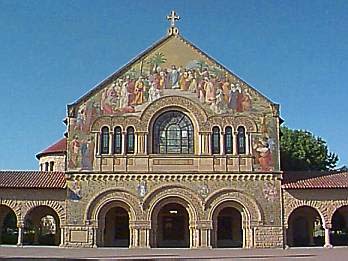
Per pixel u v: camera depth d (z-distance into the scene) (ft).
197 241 188.03
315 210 204.54
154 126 196.34
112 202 190.29
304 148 297.74
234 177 191.93
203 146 194.39
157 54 200.44
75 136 193.57
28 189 190.29
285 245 188.85
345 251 168.96
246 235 189.98
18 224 189.06
